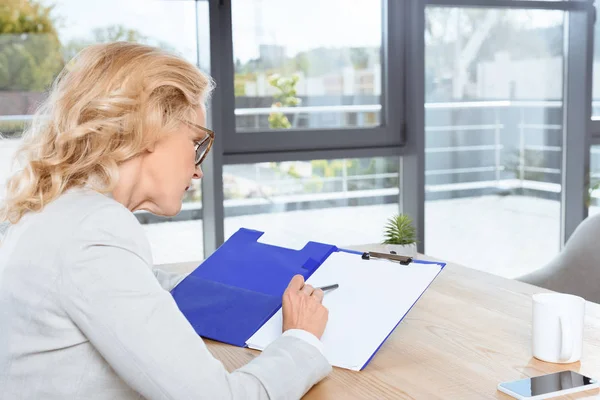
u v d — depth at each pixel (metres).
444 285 1.77
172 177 1.11
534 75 3.64
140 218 3.05
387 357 1.28
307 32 3.19
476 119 3.56
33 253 0.98
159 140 1.09
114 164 1.05
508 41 3.56
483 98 3.55
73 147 1.03
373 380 1.17
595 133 3.65
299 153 3.20
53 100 1.07
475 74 3.52
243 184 3.16
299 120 3.23
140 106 1.04
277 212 3.25
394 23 3.33
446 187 3.56
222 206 2.99
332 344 1.28
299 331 1.17
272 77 3.14
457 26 3.44
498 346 1.32
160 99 1.07
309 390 1.13
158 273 1.65
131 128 1.04
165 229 3.09
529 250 3.79
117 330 0.94
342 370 1.22
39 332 0.97
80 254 0.96
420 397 1.09
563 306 1.21
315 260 1.54
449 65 3.45
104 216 1.00
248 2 3.05
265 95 3.13
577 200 3.69
